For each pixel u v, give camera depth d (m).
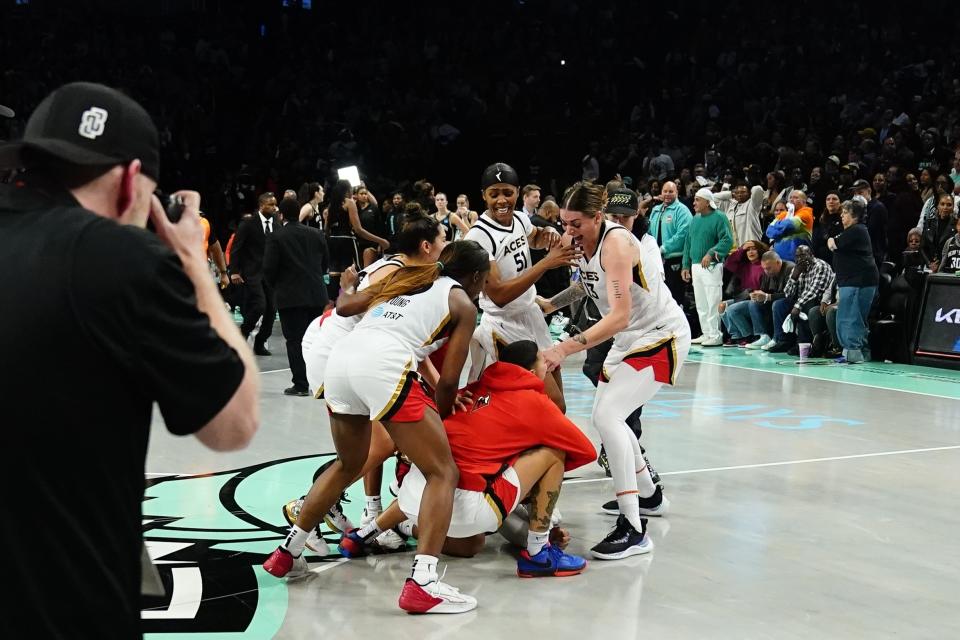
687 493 5.40
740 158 16.17
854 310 10.30
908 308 10.53
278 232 8.12
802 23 20.75
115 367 1.41
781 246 11.41
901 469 5.95
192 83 20.66
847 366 10.27
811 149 15.24
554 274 12.45
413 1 23.41
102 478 1.41
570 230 4.50
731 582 4.02
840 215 11.28
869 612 3.71
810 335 10.95
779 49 20.02
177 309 1.44
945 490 5.48
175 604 3.72
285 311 8.22
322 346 4.62
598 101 20.50
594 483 5.68
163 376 1.43
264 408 7.75
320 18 23.41
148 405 1.48
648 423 7.30
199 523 4.74
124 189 1.53
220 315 1.61
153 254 1.43
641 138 18.28
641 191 14.04
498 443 4.01
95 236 1.41
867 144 15.31
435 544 3.70
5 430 1.34
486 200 5.19
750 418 7.50
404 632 3.49
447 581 4.04
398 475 4.38
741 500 5.26
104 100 1.51
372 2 23.38
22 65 19.64
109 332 1.39
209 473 5.71
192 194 1.69
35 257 1.40
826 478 5.73
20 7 20.78
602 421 4.43
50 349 1.36
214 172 19.75
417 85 22.05
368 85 21.50
